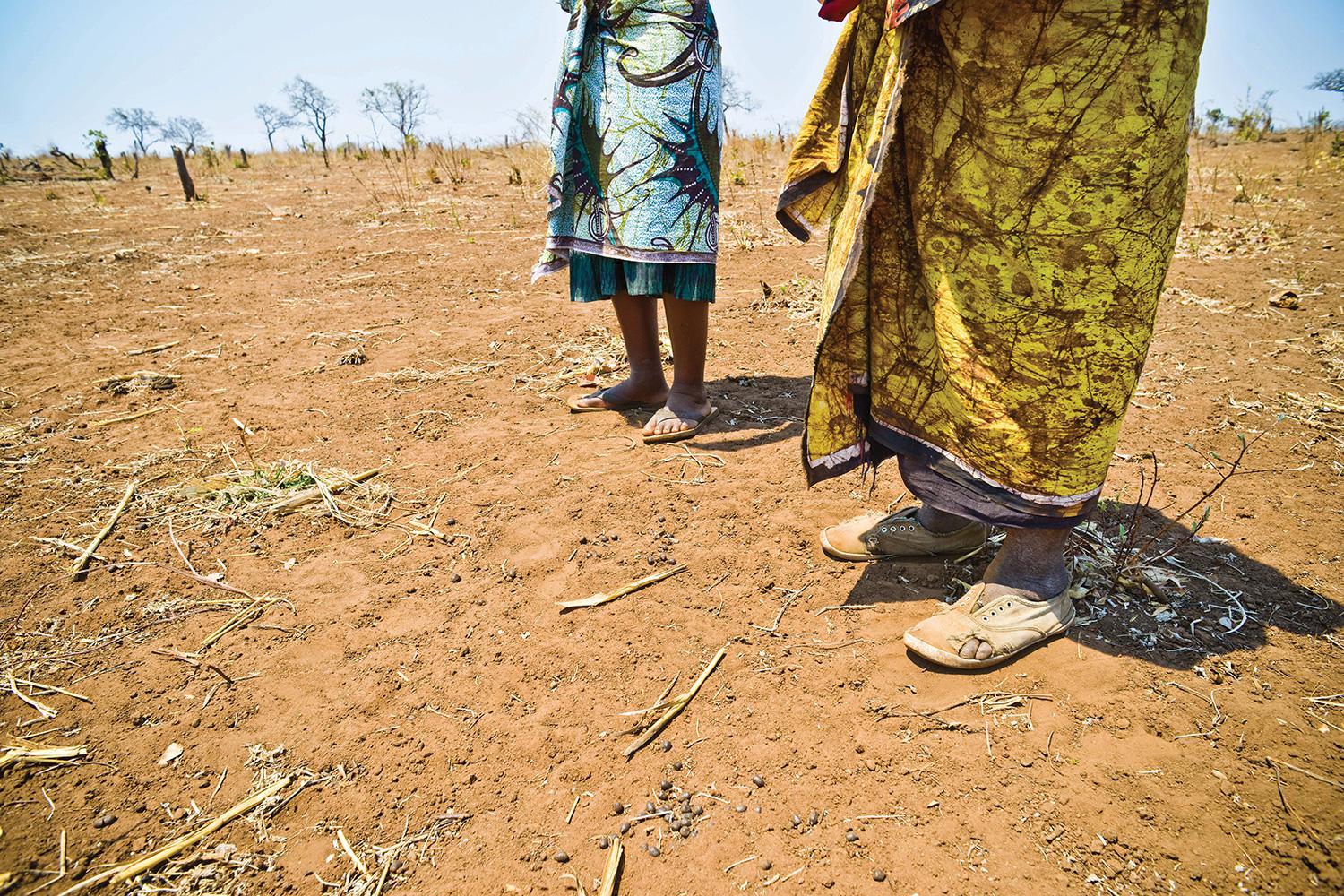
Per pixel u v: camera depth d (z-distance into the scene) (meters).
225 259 6.97
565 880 1.45
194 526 2.60
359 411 3.50
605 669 1.95
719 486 2.77
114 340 4.61
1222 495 2.55
